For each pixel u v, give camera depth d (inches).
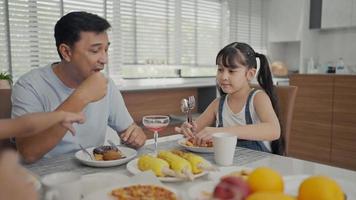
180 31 129.6
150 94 119.2
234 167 36.5
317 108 118.3
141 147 49.0
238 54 55.6
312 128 120.3
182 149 46.9
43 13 92.1
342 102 111.3
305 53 160.2
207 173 33.9
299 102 123.3
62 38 45.4
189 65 135.3
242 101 57.9
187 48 133.6
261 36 169.2
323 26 153.1
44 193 24.8
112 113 56.2
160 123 47.9
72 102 39.2
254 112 56.3
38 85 49.8
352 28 152.5
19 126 35.3
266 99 55.6
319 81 117.0
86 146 52.0
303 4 155.0
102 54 46.2
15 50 88.5
